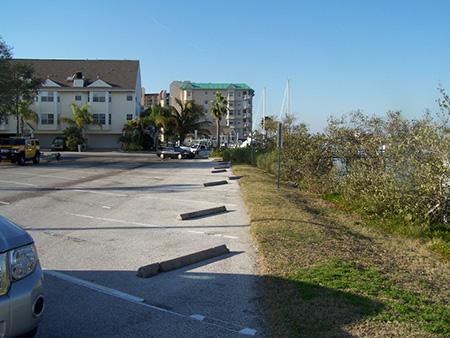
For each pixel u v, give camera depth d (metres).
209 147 59.00
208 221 9.79
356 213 11.34
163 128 55.66
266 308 4.64
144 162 33.84
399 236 8.99
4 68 29.53
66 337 4.02
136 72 58.75
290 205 11.29
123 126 55.09
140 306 4.81
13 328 3.16
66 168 25.47
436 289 5.50
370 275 5.76
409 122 12.49
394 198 10.02
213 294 5.22
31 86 34.34
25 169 24.00
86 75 57.44
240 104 96.50
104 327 4.24
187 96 95.50
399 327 4.09
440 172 9.37
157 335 4.08
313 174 15.93
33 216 10.06
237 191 15.27
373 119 14.04
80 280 5.66
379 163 12.20
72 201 12.49
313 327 4.10
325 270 5.79
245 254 7.01
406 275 5.98
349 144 15.02
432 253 7.71
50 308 4.70
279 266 5.96
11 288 3.23
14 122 53.91
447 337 3.93
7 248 3.33
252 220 9.31
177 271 6.14
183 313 4.64
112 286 5.50
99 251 7.18
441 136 9.68
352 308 4.50
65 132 52.34
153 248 7.43
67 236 8.20
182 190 15.56
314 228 8.46
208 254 6.75
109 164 30.36
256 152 30.80
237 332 4.15
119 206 11.83
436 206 9.39
